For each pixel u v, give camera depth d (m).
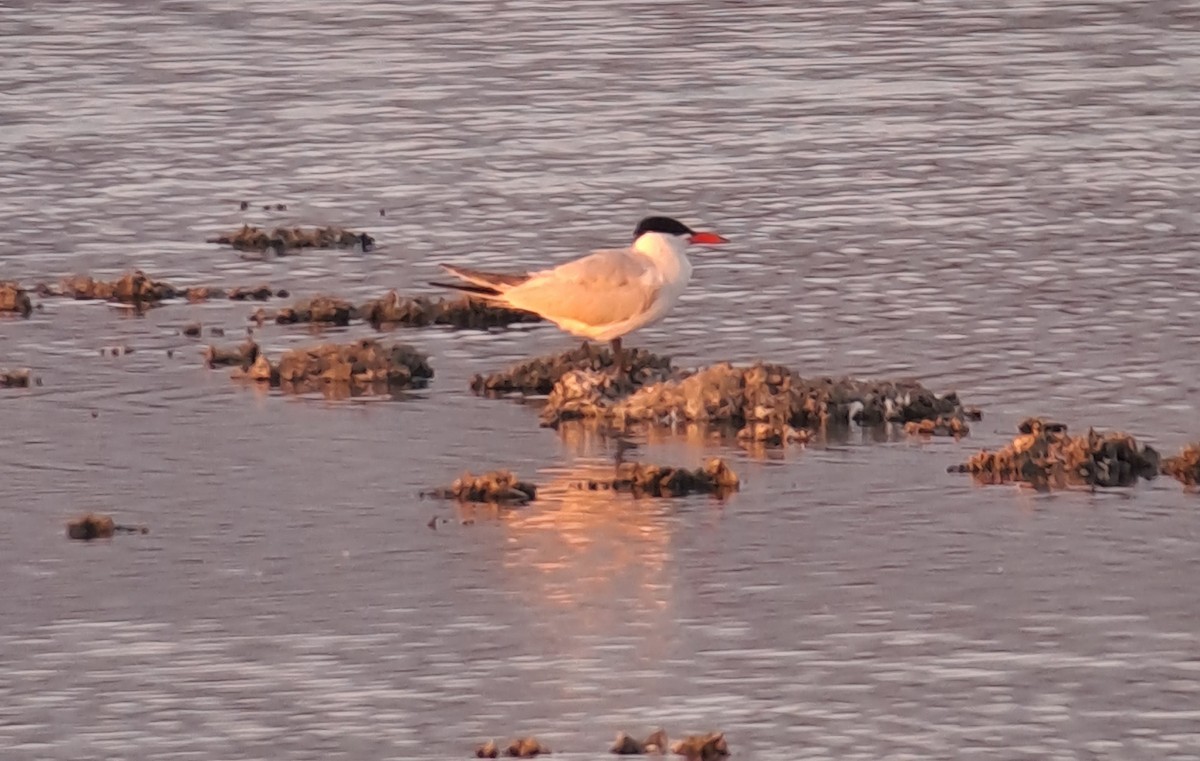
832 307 22.00
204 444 18.20
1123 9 37.06
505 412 19.06
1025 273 23.02
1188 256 23.53
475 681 13.66
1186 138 28.94
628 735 12.77
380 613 14.72
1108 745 12.73
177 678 13.76
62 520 16.50
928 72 32.94
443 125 30.20
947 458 17.62
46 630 14.50
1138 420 18.41
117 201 26.55
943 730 12.94
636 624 14.49
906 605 14.75
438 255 24.30
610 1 38.34
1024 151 28.39
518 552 15.75
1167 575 15.19
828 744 12.77
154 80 32.78
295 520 16.44
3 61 33.94
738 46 34.84
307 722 13.14
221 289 22.83
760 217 25.53
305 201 26.59
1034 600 14.80
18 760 12.70
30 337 21.28
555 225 25.39
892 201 26.11
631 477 17.06
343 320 21.94
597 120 30.38
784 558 15.60
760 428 18.22
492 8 37.72
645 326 19.62
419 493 17.00
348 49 34.78
